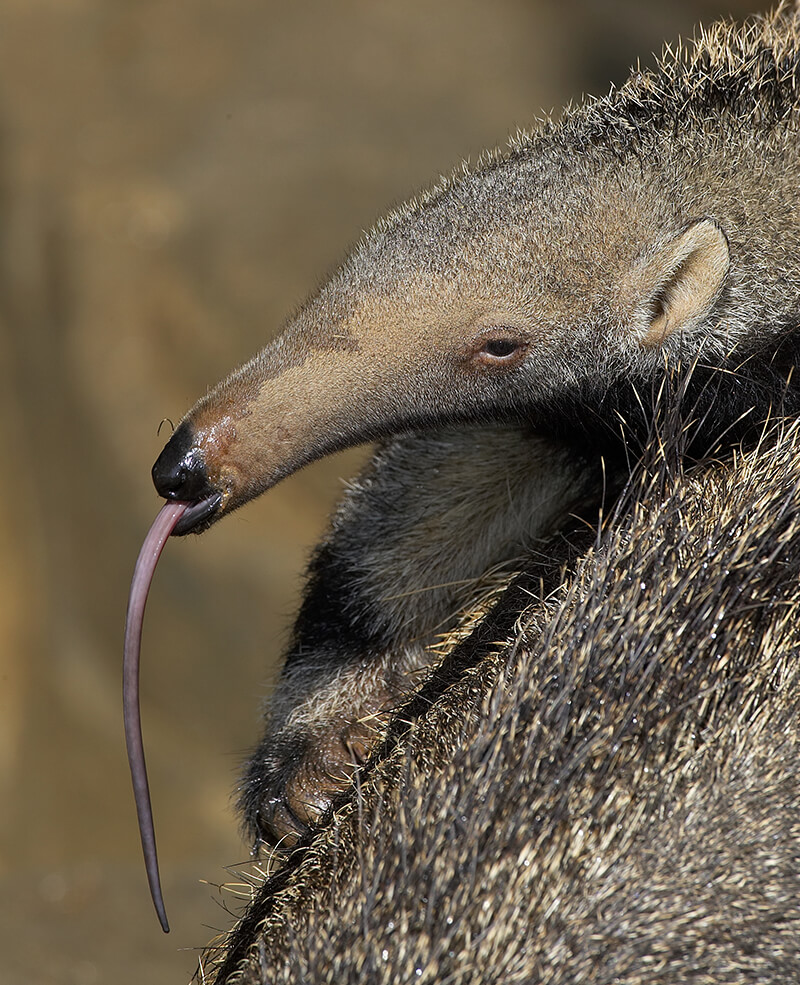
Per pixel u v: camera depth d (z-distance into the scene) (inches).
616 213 372.5
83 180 1147.3
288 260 1055.6
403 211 399.9
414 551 420.5
